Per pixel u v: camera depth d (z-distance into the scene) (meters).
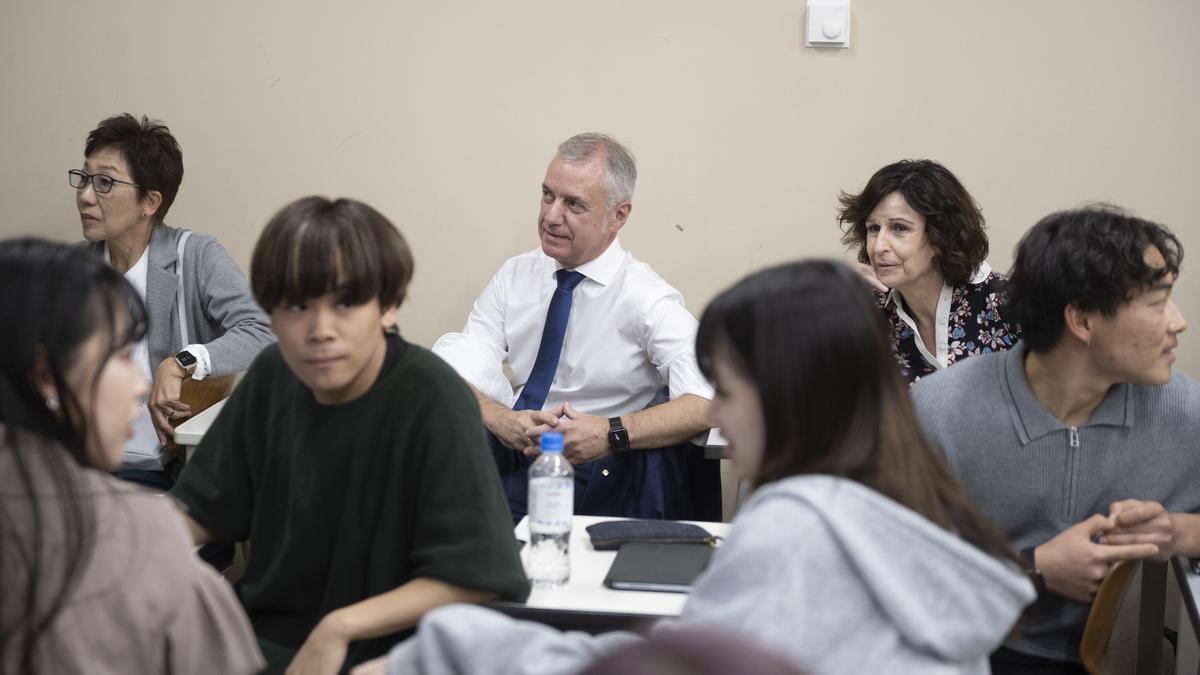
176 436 2.38
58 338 1.15
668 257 3.08
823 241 3.03
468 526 1.58
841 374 1.11
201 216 3.17
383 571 1.63
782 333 1.11
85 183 2.75
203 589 1.21
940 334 2.55
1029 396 1.79
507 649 1.16
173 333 2.82
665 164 3.03
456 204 3.11
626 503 2.51
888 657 1.05
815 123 2.97
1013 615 1.11
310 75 3.08
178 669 1.19
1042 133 2.92
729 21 2.95
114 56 3.11
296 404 1.68
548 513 1.70
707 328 1.16
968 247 2.47
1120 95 2.89
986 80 2.92
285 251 1.50
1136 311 1.65
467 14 3.01
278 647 1.65
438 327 3.17
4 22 3.12
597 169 2.57
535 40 3.00
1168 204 2.92
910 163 2.51
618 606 1.60
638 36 2.97
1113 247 1.64
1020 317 1.75
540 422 2.48
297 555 1.67
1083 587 1.69
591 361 2.68
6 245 1.19
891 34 2.92
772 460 1.14
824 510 1.06
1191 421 1.77
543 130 3.04
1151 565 2.09
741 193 3.02
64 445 1.17
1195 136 2.88
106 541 1.15
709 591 1.08
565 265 2.67
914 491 1.12
